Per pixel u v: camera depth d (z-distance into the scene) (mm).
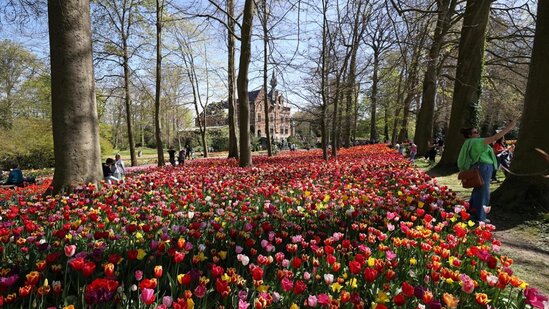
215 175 9438
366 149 24297
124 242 3895
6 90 31469
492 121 35031
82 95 7441
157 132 19750
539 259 4434
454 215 4828
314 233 4355
